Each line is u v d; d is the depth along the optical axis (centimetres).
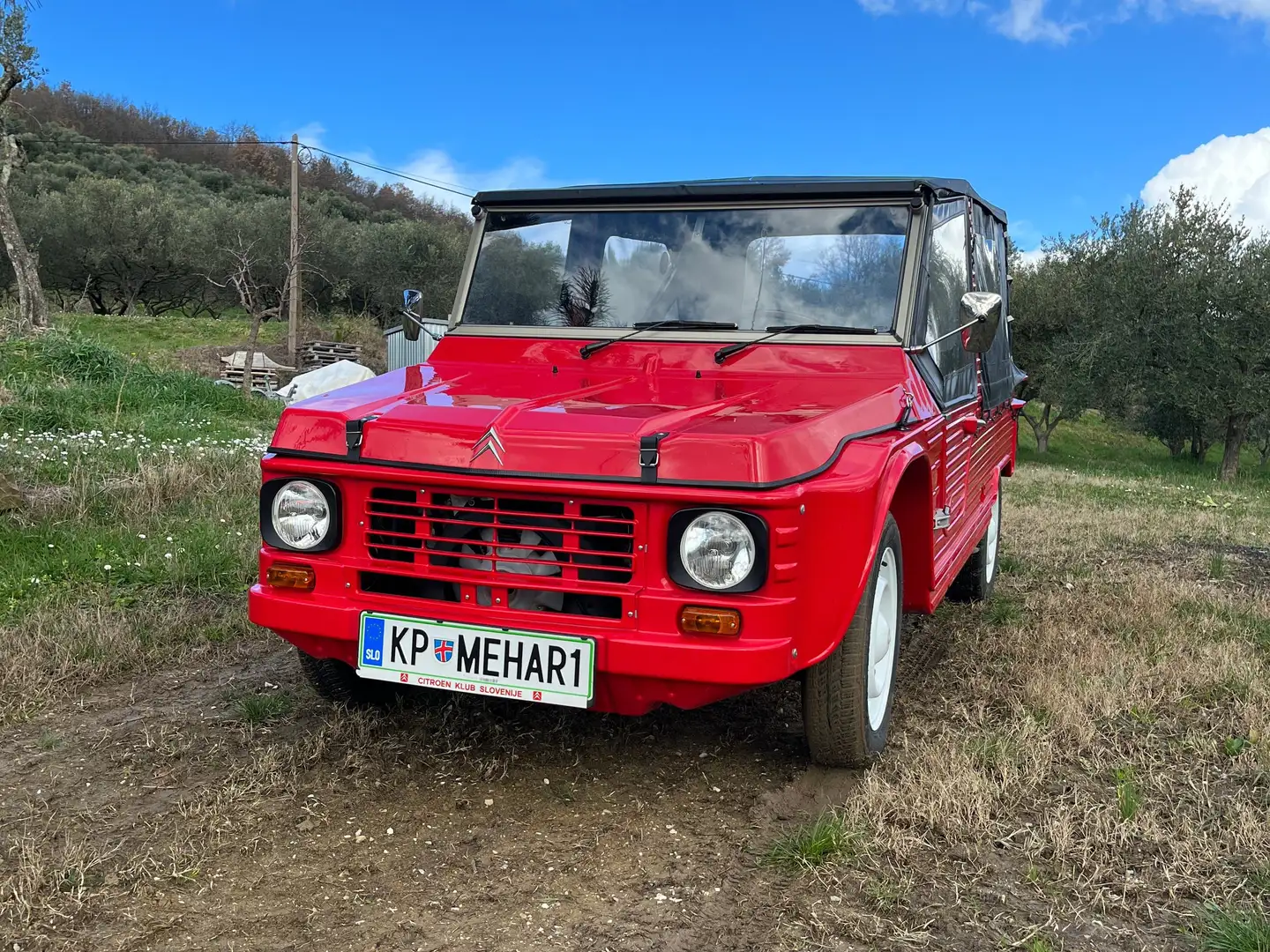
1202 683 420
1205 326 2291
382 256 3984
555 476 284
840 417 311
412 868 273
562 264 420
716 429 285
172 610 502
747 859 279
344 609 307
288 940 239
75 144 5869
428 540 303
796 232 392
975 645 486
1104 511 1002
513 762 342
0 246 3691
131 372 1291
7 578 534
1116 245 2422
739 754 353
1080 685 411
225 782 323
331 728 362
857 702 316
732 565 273
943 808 297
